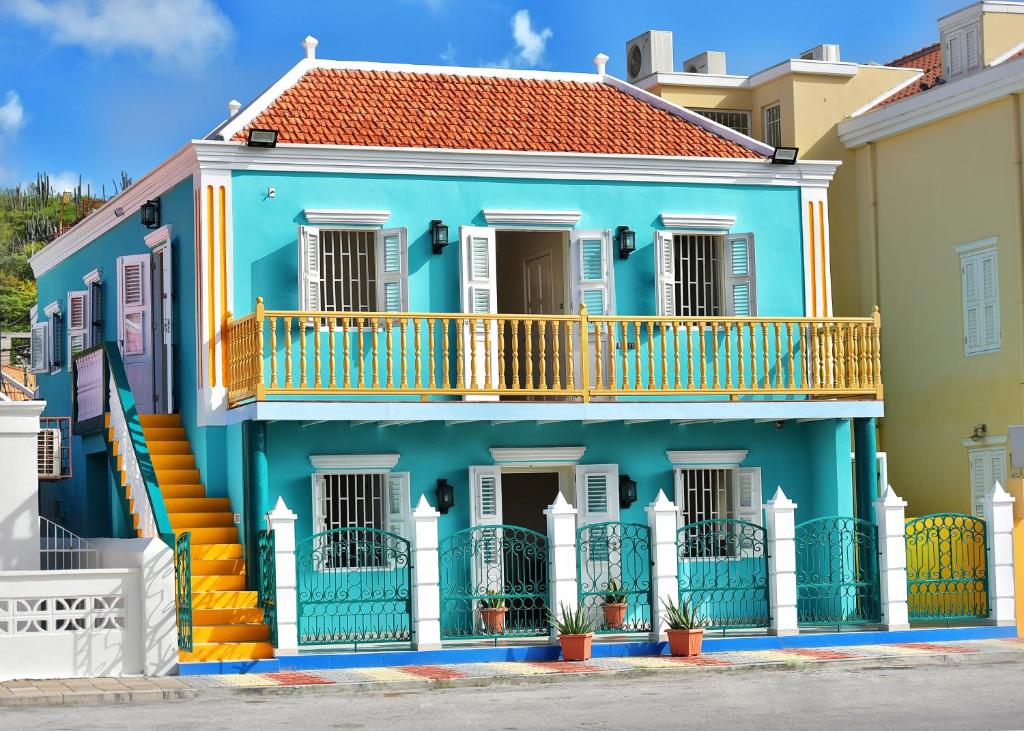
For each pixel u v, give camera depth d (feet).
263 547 60.59
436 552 60.34
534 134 73.10
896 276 87.40
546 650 59.88
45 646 55.42
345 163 67.92
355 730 44.01
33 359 93.61
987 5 84.89
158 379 73.10
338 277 68.23
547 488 79.87
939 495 83.66
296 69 73.05
